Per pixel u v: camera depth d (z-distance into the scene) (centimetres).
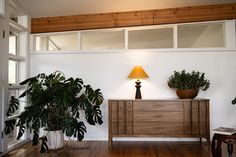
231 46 364
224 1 356
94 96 320
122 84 373
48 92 289
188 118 322
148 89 370
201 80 330
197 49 365
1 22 295
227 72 362
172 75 365
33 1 329
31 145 339
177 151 304
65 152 300
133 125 326
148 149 314
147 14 374
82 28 381
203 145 335
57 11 366
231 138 218
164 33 414
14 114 337
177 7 371
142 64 372
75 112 319
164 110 324
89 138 371
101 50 376
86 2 338
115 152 300
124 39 387
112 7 359
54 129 312
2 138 292
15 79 360
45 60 384
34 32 388
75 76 379
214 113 361
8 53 312
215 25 394
